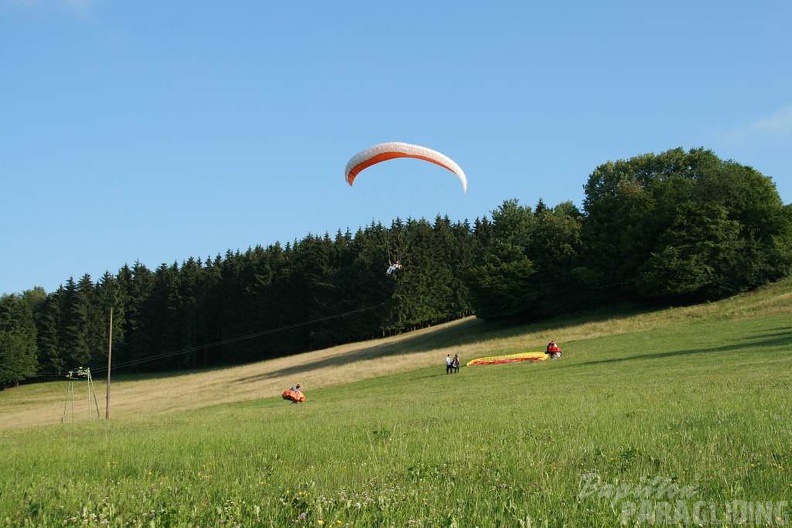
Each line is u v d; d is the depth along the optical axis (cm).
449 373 4959
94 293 11688
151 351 11531
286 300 11169
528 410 1903
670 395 2058
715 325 5512
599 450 1067
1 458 1520
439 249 11281
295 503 808
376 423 1792
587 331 6419
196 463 1247
